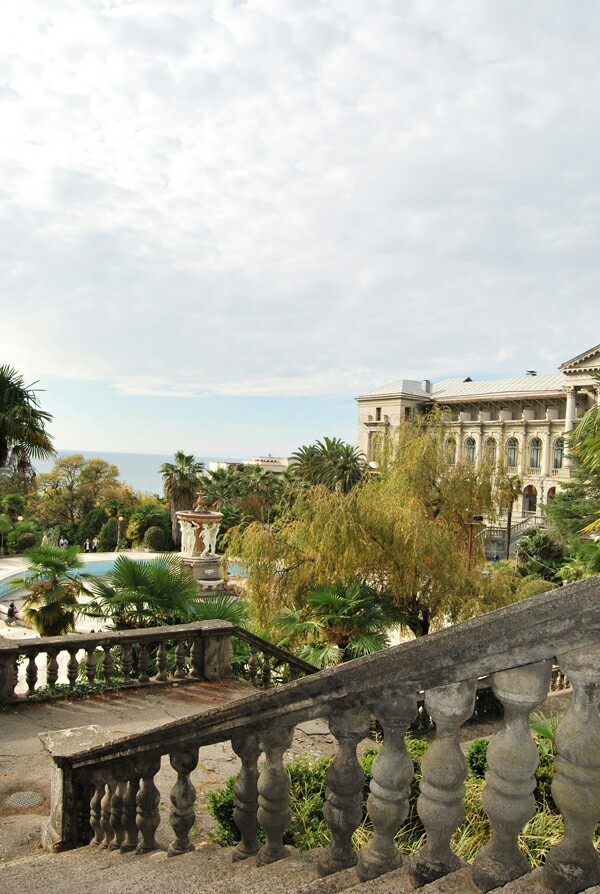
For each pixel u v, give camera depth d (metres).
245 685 8.19
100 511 60.66
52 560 14.87
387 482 19.41
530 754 1.79
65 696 7.43
